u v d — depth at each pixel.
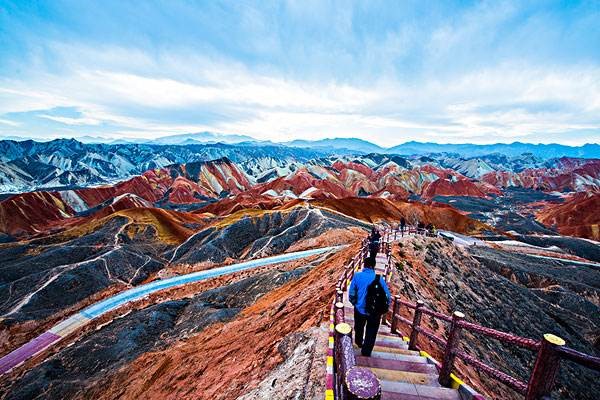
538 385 3.83
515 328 23.33
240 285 42.38
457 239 63.56
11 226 119.69
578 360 3.39
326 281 18.89
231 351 15.37
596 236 115.38
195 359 17.47
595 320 36.28
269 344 12.27
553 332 27.27
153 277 59.56
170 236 81.44
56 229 115.56
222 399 9.89
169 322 36.72
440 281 23.06
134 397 17.78
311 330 10.30
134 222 83.06
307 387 6.98
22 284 51.31
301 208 81.94
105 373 25.72
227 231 72.88
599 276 50.94
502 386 13.09
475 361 5.30
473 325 5.36
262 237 74.00
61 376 27.38
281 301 21.75
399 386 5.85
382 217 100.75
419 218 105.88
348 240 65.31
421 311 7.79
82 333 41.19
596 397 20.86
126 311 46.44
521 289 34.69
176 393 14.11
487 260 47.41
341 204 104.25
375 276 6.72
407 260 23.42
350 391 2.36
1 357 37.06
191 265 62.28
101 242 70.56
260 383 9.11
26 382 27.33
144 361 23.92
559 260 59.19
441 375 6.12
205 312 35.66
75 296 49.72
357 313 6.91
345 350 3.44
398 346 8.36
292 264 47.16
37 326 43.06
